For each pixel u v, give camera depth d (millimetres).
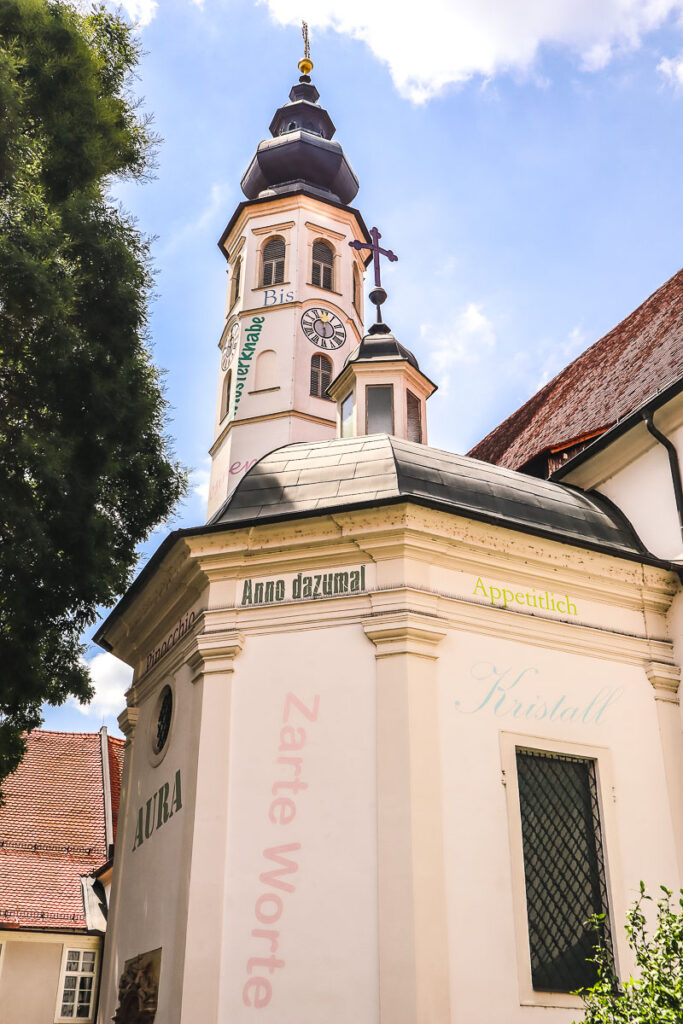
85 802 27531
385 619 11172
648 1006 7520
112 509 13500
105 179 14586
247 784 10961
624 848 11250
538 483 14234
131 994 11359
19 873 24812
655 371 16453
